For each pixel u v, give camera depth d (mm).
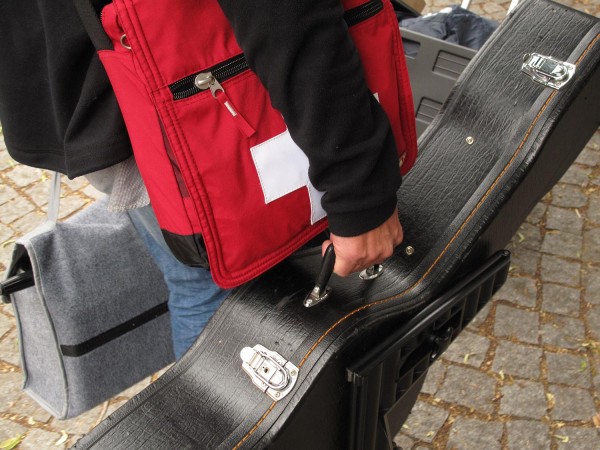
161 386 1140
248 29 836
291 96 876
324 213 1092
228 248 1026
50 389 1554
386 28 1057
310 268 1249
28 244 1342
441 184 1376
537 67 1355
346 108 881
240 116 947
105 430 1073
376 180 944
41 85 1075
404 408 1499
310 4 821
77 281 1423
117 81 931
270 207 1020
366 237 992
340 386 1161
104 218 1537
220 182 969
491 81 1416
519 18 1441
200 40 903
